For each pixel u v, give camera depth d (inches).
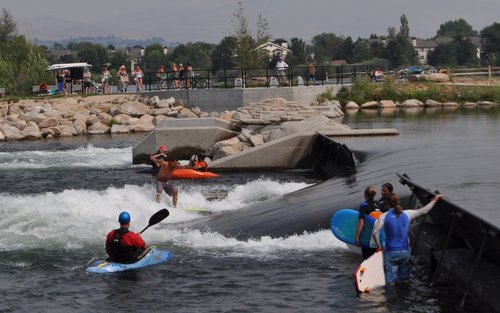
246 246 1040.2
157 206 1355.8
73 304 841.5
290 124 1961.1
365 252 914.7
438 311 756.6
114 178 1749.5
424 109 3097.9
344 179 1397.6
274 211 1215.6
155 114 3051.2
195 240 1087.6
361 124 2399.1
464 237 829.2
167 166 1370.6
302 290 850.1
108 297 859.4
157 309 816.9
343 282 866.8
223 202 1428.4
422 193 898.1
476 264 747.4
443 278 840.9
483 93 3385.8
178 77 3420.3
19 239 1109.1
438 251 866.1
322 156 1812.3
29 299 861.2
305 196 1309.1
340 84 3432.6
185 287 882.8
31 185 1672.0
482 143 1669.5
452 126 2175.2
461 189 1079.6
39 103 3189.0
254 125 2257.6
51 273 952.9
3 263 998.4
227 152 1898.4
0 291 888.9
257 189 1517.0
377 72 3779.5
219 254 1009.5
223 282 893.2
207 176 1727.4
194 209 1364.4
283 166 1830.7
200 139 2028.8
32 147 2418.8
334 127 1955.0
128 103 3083.2
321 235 1048.8
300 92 3144.7
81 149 2326.5
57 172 1856.5
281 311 792.3
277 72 3331.7
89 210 1277.1
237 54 3720.5
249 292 855.1
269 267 940.6
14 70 4311.0
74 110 3095.5
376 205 903.1
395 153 1574.8
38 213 1244.5
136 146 1998.0
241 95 3061.0
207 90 3137.3
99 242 1093.8
